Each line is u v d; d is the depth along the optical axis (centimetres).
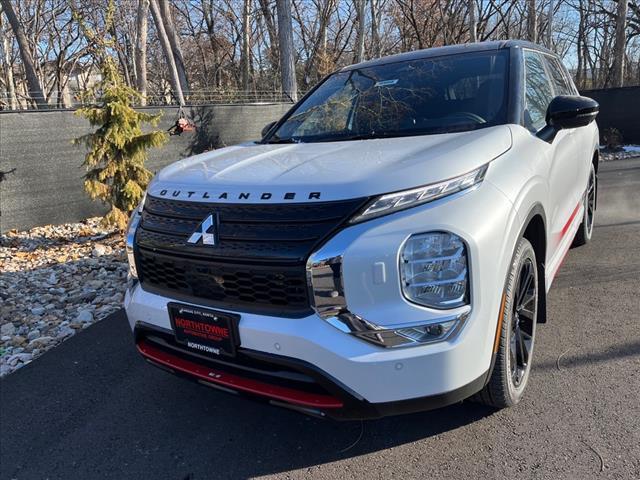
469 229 208
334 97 378
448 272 205
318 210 210
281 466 251
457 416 274
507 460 240
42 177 762
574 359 320
